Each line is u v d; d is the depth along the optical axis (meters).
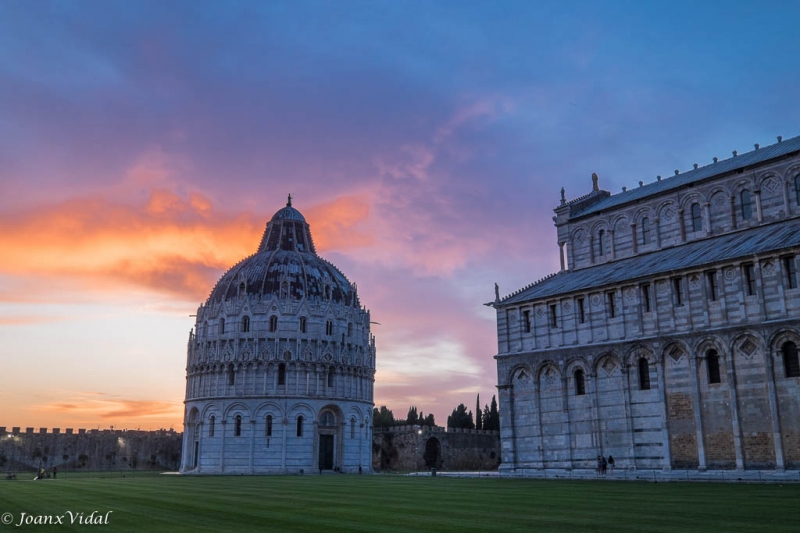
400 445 155.12
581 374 77.12
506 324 85.62
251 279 136.38
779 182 75.44
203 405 131.12
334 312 137.00
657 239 86.12
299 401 129.12
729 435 63.97
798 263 61.38
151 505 36.44
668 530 23.38
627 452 71.31
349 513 30.98
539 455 79.00
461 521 27.08
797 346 60.41
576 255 95.50
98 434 156.62
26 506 36.47
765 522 25.55
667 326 69.94
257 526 26.20
